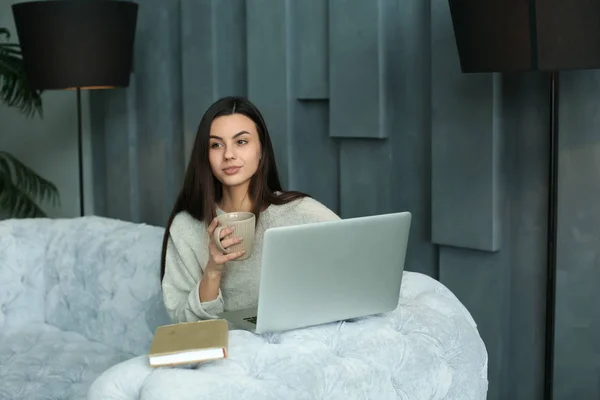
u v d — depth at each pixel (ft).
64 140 14.14
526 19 6.12
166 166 12.29
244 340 4.90
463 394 5.50
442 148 8.41
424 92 8.77
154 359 4.49
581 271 7.68
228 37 11.02
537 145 7.95
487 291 8.41
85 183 14.05
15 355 8.39
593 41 6.08
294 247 4.86
